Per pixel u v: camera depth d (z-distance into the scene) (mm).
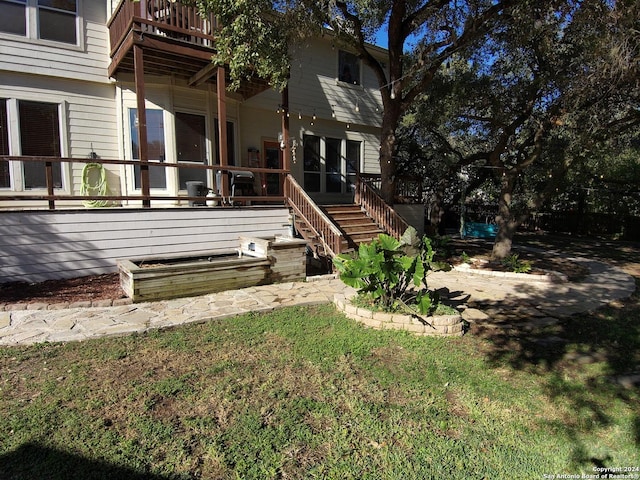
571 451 2832
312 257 9516
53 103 8828
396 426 3023
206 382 3529
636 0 5965
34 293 6051
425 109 14281
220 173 9656
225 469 2480
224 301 6035
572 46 9039
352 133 14508
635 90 7457
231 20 6848
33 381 3445
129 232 7523
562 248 14148
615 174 17625
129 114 9523
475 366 4141
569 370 4133
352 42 10258
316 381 3648
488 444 2873
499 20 9078
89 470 2404
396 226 10594
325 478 2445
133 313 5336
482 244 14578
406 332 4918
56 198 6848
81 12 9016
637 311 6305
